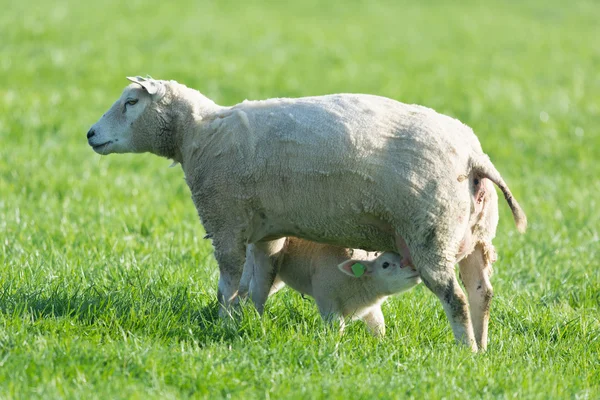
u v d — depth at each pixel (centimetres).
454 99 4091
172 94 1394
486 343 1330
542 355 1341
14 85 3747
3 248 1684
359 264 1341
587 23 7594
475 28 6869
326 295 1429
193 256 1733
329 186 1254
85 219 2003
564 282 1717
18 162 2519
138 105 1392
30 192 2266
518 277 1769
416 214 1229
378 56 5303
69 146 2820
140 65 4406
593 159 3128
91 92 3747
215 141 1337
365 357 1243
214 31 5744
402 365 1214
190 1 7300
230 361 1173
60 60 4325
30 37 4881
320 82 4334
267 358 1208
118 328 1273
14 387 1044
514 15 7925
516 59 5459
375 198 1241
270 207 1309
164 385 1095
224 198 1327
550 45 6141
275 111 1312
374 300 1408
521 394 1131
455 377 1170
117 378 1095
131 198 2269
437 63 5162
